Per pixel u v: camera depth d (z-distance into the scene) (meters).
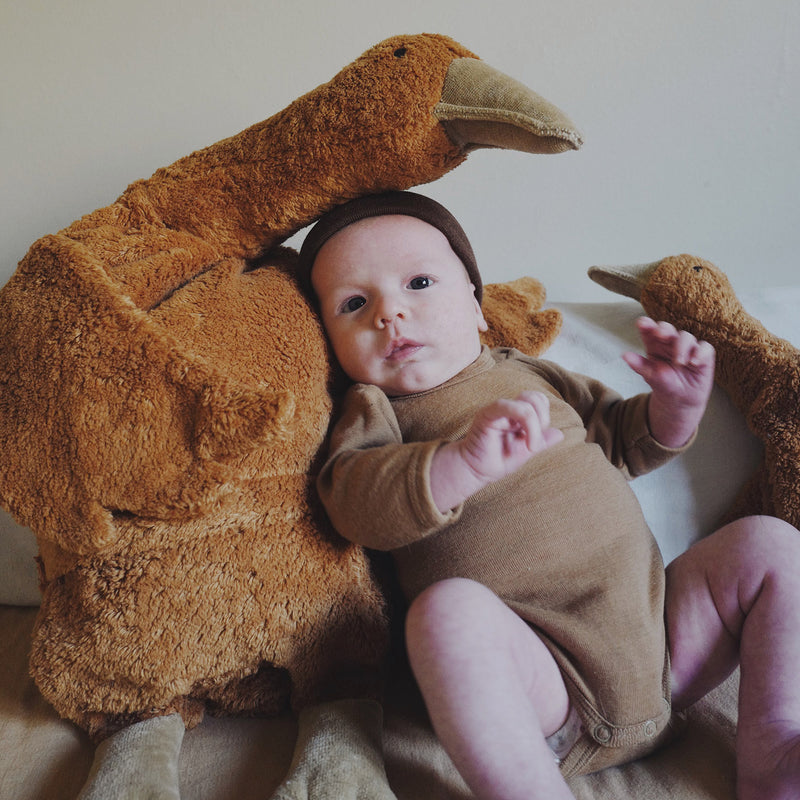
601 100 1.27
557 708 0.73
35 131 1.17
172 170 0.88
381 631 0.84
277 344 0.80
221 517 0.74
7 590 1.01
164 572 0.73
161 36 1.16
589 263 1.38
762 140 1.31
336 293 0.88
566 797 0.62
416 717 0.83
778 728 0.69
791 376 0.96
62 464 0.70
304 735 0.74
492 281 1.38
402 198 0.90
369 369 0.88
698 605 0.80
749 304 1.14
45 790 0.74
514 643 0.70
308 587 0.78
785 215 1.38
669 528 1.03
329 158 0.83
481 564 0.79
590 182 1.32
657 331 0.86
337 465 0.79
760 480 0.99
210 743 0.79
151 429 0.69
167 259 0.80
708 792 0.72
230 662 0.76
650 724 0.73
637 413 0.96
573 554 0.79
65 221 1.21
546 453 0.84
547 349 1.11
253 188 0.85
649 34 1.23
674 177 1.33
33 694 0.86
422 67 0.81
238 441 0.68
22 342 0.72
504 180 1.31
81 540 0.72
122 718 0.78
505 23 1.21
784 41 1.25
